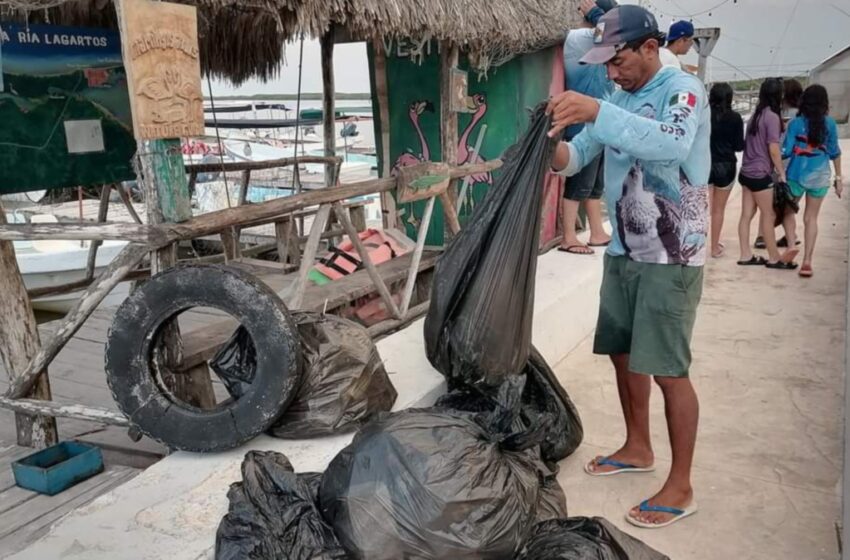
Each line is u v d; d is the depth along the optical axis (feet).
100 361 15.14
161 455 11.12
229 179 33.81
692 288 8.66
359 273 14.64
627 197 8.71
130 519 7.22
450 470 6.40
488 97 18.30
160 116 8.35
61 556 6.63
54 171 14.11
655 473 10.61
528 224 9.10
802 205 33.73
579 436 10.62
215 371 8.98
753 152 21.90
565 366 14.82
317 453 8.46
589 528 6.91
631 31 8.10
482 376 9.23
